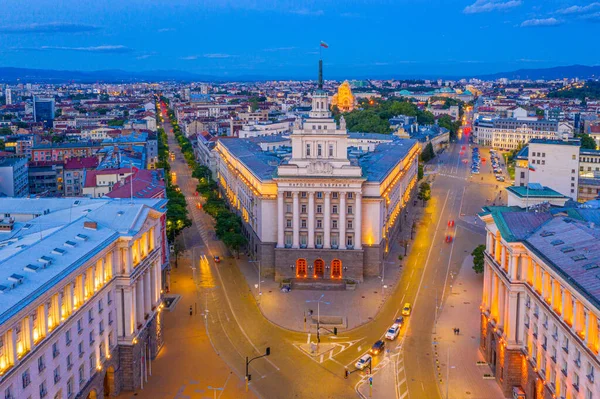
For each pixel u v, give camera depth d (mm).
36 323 93688
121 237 121312
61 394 100250
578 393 94938
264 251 191875
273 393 122250
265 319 160000
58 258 105562
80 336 107000
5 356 85062
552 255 108562
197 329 153375
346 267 186625
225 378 128375
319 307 168000
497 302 130750
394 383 126312
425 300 173000
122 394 122125
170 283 186625
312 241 187125
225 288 182750
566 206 150750
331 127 188125
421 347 143375
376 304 170250
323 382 126750
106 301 118000
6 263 98938
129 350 122875
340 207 184375
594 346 90250
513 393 120312
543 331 110312
